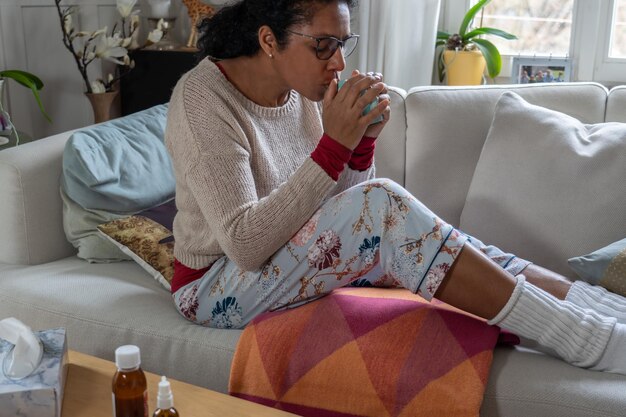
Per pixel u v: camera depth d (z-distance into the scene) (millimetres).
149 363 1606
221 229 1480
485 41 2783
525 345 1544
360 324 1479
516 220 1867
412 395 1388
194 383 1573
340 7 1472
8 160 1870
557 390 1354
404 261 1441
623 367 1393
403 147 2111
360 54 2766
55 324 1688
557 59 2732
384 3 2695
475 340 1431
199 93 1549
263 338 1496
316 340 1473
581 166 1822
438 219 1446
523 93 2092
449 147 2047
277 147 1654
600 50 2746
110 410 1252
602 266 1608
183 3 3035
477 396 1354
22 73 2760
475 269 1417
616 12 2703
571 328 1409
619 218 1773
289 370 1472
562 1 2797
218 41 1598
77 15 2994
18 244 1888
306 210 1474
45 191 1912
